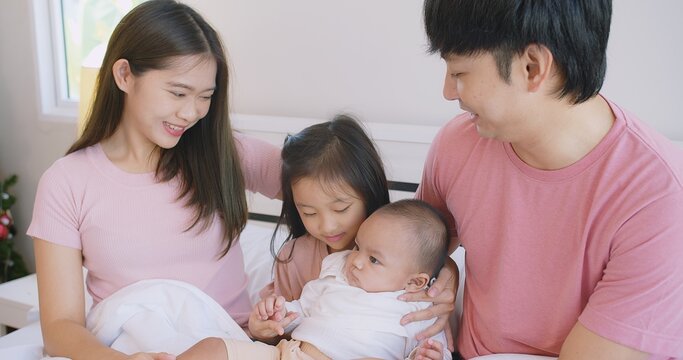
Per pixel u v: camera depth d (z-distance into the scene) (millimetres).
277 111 2162
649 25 1632
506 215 1033
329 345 1098
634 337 882
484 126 935
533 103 878
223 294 1313
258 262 1707
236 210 1284
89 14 2469
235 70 2191
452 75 905
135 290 1177
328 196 1199
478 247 1095
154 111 1116
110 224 1200
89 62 2270
